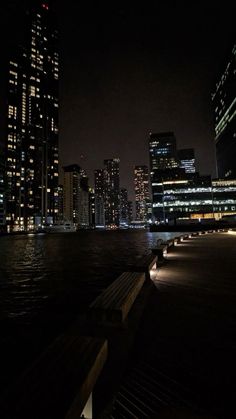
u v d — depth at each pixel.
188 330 4.68
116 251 36.22
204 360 3.59
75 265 21.42
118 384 3.07
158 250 14.02
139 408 2.67
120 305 4.67
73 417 1.82
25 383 2.07
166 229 125.69
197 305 6.22
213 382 3.07
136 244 53.41
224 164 183.00
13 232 168.62
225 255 16.50
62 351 2.58
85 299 10.07
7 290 11.84
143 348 3.98
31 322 7.21
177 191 140.25
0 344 5.50
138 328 4.77
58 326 6.85
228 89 175.00
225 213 132.88
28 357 4.83
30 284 13.38
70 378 2.11
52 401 1.84
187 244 24.94
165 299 6.75
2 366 4.43
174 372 3.30
